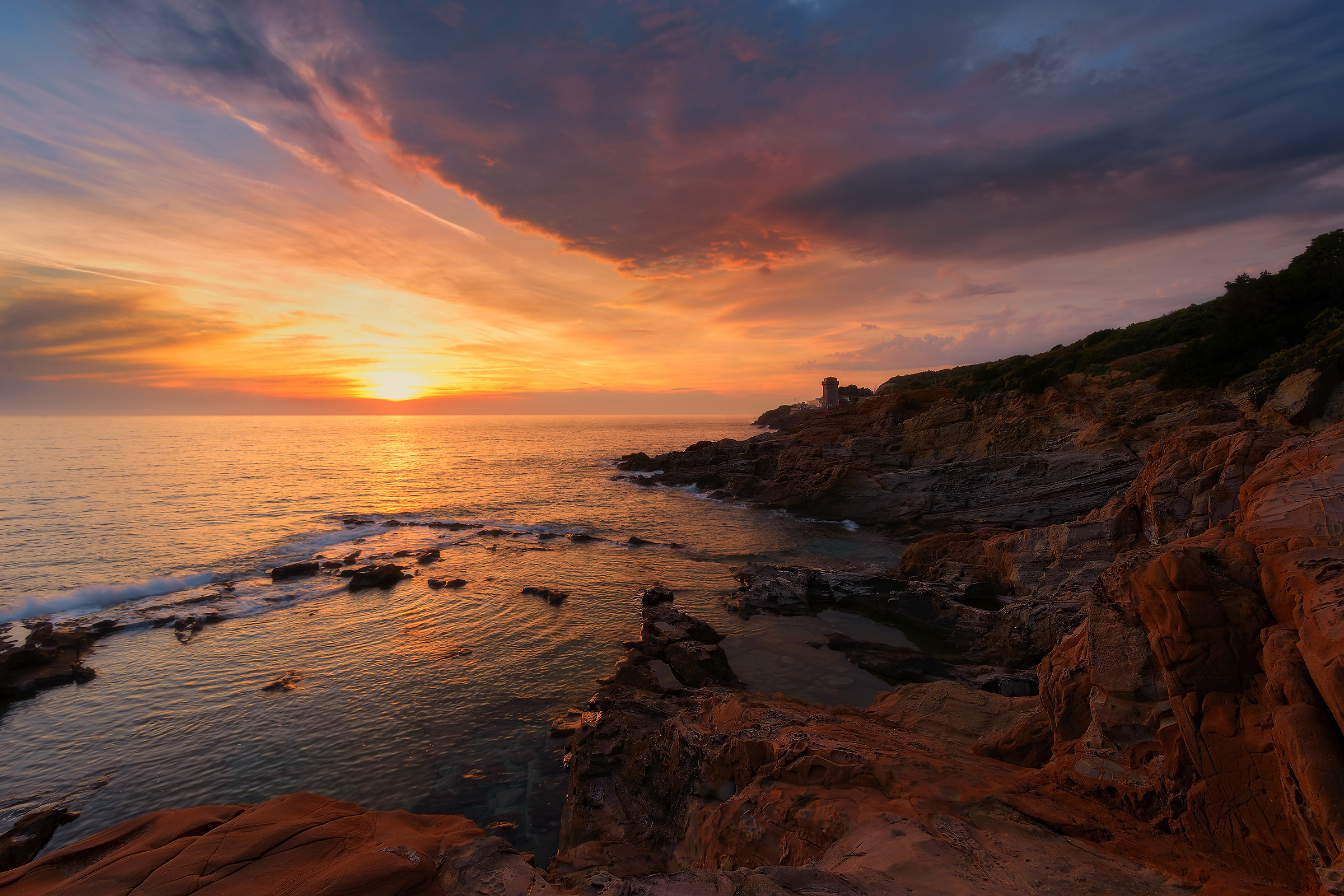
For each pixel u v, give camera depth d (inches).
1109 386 2053.4
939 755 422.9
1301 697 232.2
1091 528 1092.5
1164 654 301.0
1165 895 229.1
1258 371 1563.7
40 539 1782.7
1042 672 524.1
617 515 2431.1
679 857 449.7
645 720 707.4
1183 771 292.0
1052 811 304.5
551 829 596.7
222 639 1093.8
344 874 211.3
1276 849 241.0
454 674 958.4
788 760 403.9
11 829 597.9
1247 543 318.3
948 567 1338.6
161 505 2425.0
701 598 1373.0
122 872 211.2
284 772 700.0
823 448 2898.6
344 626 1167.6
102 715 825.5
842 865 268.4
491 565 1646.2
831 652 1050.7
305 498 2716.5
